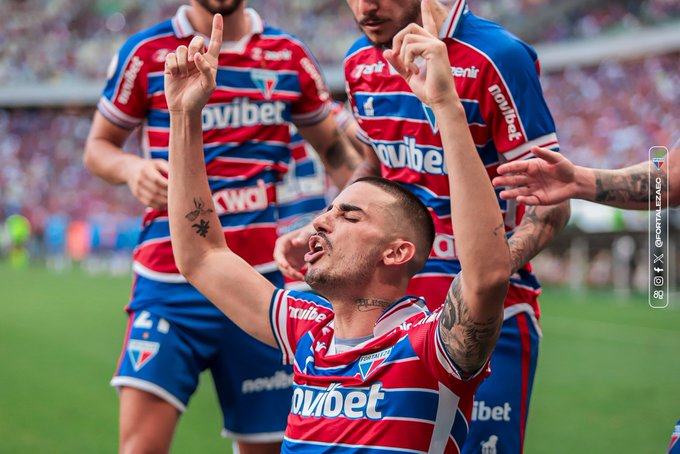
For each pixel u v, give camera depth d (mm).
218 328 4223
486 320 2486
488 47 3521
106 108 4391
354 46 3906
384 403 2549
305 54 4520
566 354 11242
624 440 6809
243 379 4293
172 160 3035
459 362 2514
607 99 29406
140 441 4090
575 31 32156
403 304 2717
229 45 4344
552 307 16453
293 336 2928
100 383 9219
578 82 31203
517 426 3627
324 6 36375
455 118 2531
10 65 37438
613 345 11992
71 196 33281
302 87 4488
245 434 4332
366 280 2736
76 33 38375
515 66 3504
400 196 2783
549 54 32188
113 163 4309
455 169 2514
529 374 3689
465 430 2631
